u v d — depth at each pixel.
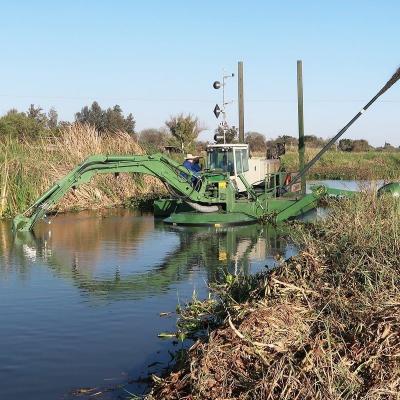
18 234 16.58
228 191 18.16
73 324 8.23
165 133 44.47
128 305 9.15
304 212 18.06
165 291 9.98
